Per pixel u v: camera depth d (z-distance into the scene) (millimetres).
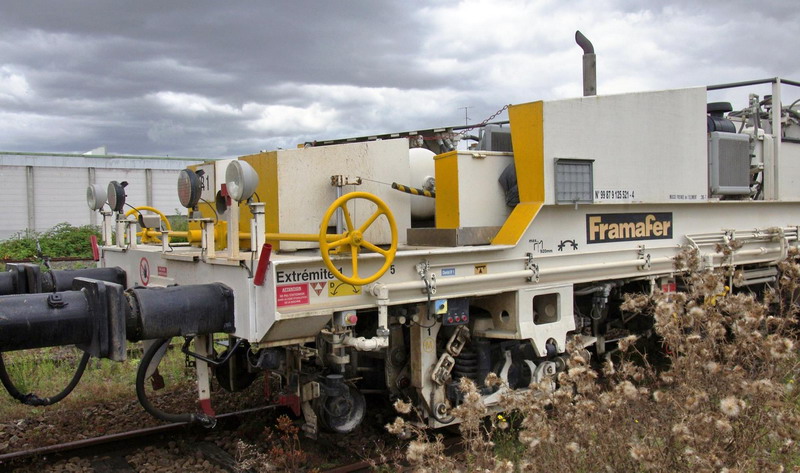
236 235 4457
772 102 7801
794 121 8922
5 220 28719
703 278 3941
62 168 30000
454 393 5246
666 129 6363
